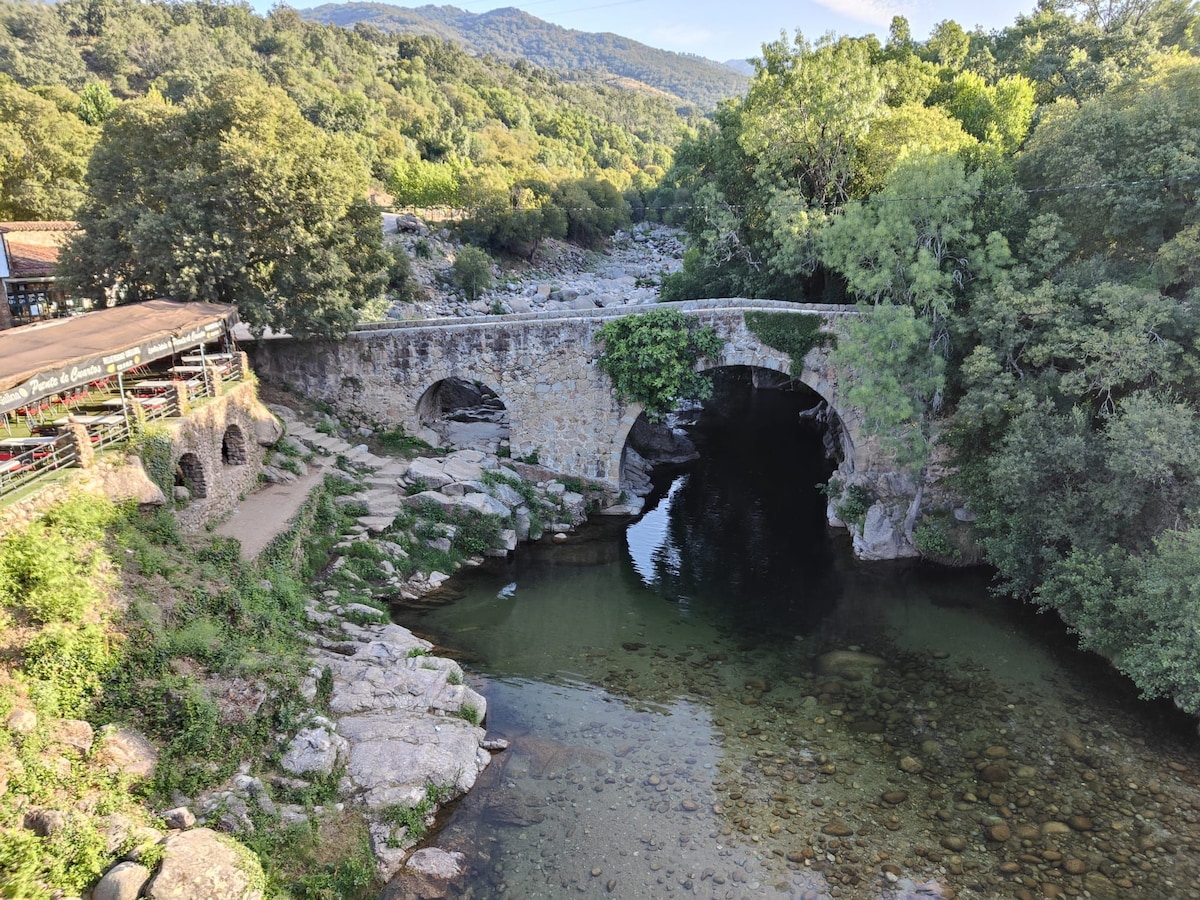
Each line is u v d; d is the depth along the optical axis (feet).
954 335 93.15
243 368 90.58
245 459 84.74
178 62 371.97
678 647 77.46
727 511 118.42
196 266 90.33
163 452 65.31
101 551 52.47
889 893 45.32
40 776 39.11
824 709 65.87
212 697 49.55
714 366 105.50
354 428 113.29
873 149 116.78
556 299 226.99
